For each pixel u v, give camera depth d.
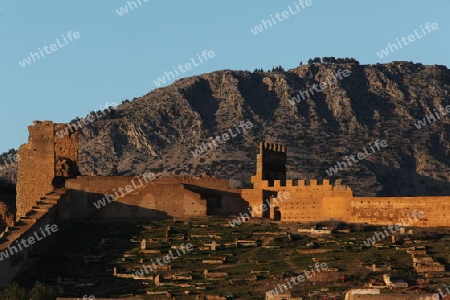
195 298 179.00
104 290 189.75
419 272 185.50
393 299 154.62
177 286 188.38
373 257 196.00
